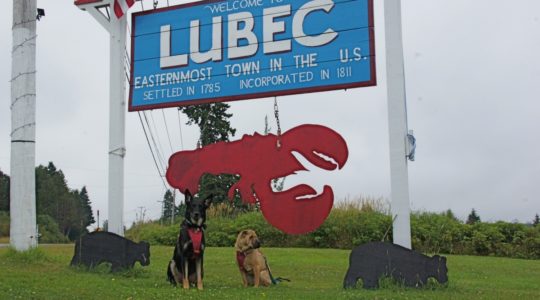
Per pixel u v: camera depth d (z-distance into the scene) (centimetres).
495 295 865
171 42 1152
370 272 891
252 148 1076
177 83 1139
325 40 1034
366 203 2017
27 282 839
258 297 768
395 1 979
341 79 1015
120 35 1167
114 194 1133
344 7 1028
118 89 1154
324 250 1700
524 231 1978
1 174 6769
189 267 891
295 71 1049
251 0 1098
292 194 1045
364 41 1009
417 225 1970
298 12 1059
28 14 1145
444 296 809
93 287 820
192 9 1145
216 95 1106
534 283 1138
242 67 1091
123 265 1038
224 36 1112
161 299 743
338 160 1017
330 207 1021
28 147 1121
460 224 2009
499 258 1742
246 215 2031
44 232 5522
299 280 1092
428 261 891
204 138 2205
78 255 1059
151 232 2181
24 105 1125
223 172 1089
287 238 1931
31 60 1141
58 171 7781
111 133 1148
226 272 1198
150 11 1175
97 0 1160
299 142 1045
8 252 1088
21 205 1108
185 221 888
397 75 968
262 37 1081
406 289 867
